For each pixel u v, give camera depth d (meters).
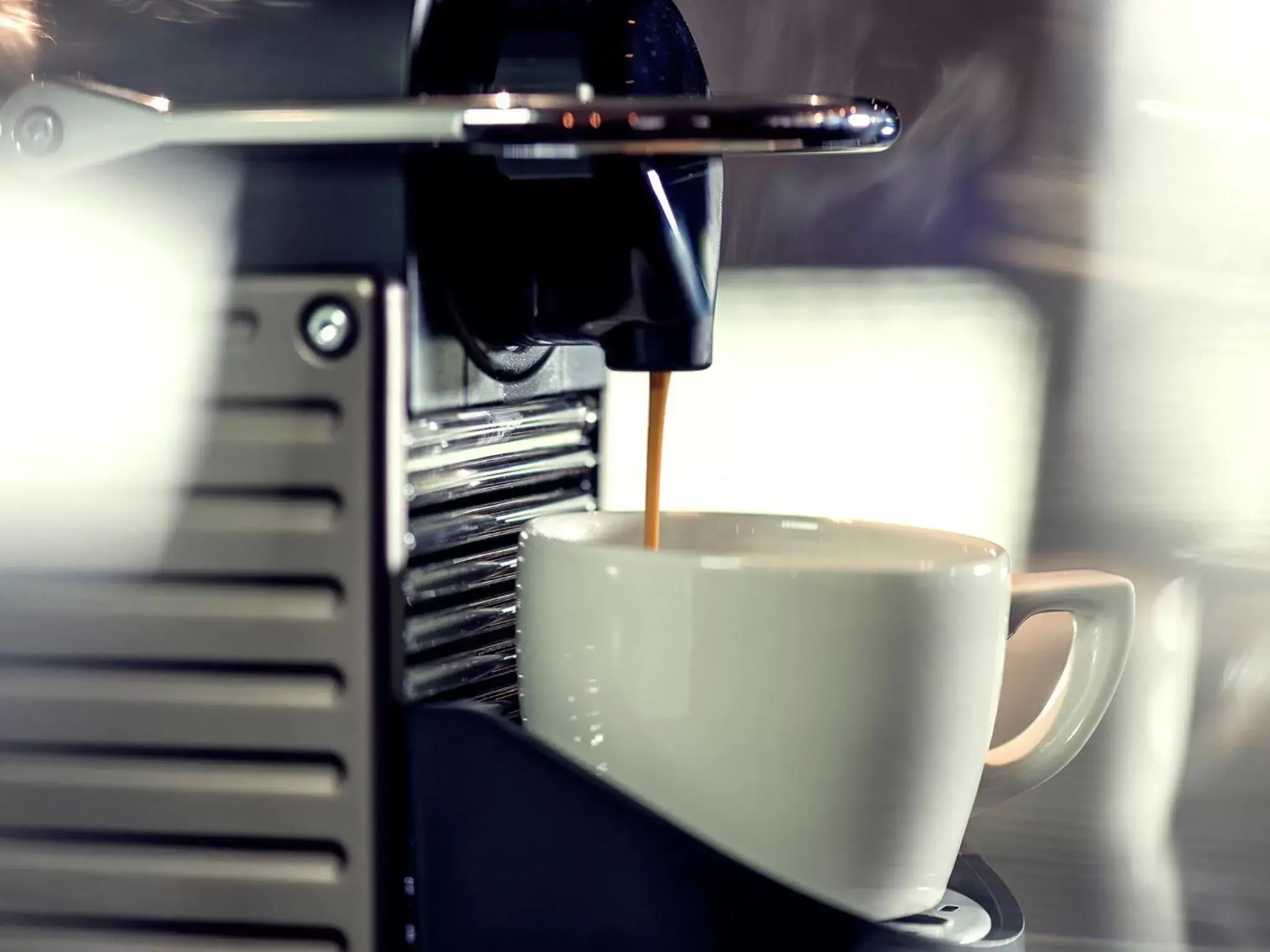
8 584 0.48
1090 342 0.67
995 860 0.68
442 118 0.46
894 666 0.47
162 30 0.48
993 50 0.66
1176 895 0.67
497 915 0.48
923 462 0.68
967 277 0.67
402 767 0.48
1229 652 0.67
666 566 0.47
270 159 0.47
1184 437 0.67
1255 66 0.65
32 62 0.49
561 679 0.49
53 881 0.48
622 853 0.47
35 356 0.47
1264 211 0.66
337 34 0.48
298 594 0.47
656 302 0.49
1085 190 0.67
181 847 0.48
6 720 0.48
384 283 0.47
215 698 0.47
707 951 0.47
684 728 0.48
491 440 0.52
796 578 0.47
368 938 0.47
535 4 0.49
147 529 0.47
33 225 0.48
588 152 0.47
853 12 0.66
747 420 0.68
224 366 0.47
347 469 0.47
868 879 0.48
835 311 0.68
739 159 0.67
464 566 0.51
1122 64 0.66
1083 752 0.67
